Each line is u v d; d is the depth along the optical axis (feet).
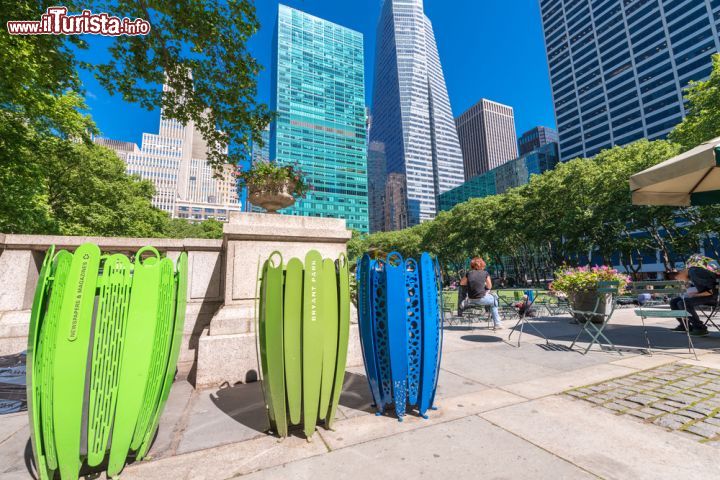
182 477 6.31
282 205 17.87
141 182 103.19
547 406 9.51
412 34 547.90
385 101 565.12
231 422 9.08
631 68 256.32
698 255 20.52
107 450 6.93
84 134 46.52
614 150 84.58
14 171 36.42
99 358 6.60
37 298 6.12
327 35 469.98
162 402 7.45
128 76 22.67
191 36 22.20
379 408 9.32
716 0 210.18
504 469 6.30
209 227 182.29
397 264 9.52
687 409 8.93
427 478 6.04
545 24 339.98
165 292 7.54
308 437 7.87
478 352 16.78
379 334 9.61
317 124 429.79
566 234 90.68
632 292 21.15
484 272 22.40
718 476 5.92
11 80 24.63
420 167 492.13
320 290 8.52
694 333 19.57
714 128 53.67
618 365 13.75
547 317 29.66
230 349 12.76
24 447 7.68
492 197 133.28
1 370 12.54
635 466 6.31
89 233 66.69
